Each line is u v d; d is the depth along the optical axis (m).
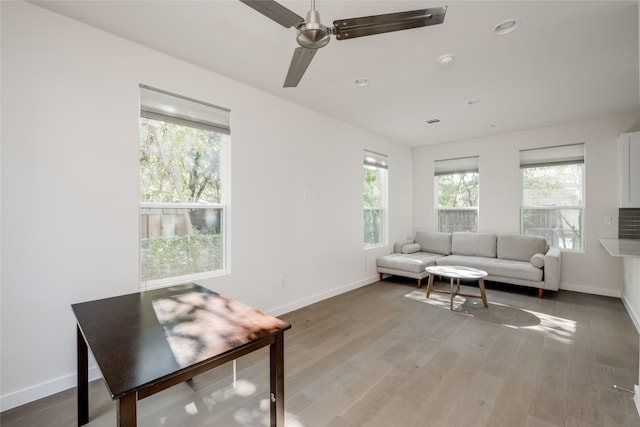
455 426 1.66
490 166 5.12
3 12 1.81
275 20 1.51
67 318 2.04
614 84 3.05
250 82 3.04
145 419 1.71
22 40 1.87
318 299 3.91
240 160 3.04
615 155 4.08
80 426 1.68
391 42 2.28
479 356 2.45
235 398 1.91
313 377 2.15
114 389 0.91
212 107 2.83
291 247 3.57
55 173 1.99
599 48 2.38
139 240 2.38
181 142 2.71
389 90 3.22
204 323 1.46
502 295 4.18
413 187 6.06
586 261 4.29
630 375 2.16
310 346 2.64
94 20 2.07
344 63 2.62
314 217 3.87
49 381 1.97
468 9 1.92
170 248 2.64
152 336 1.31
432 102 3.57
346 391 1.98
